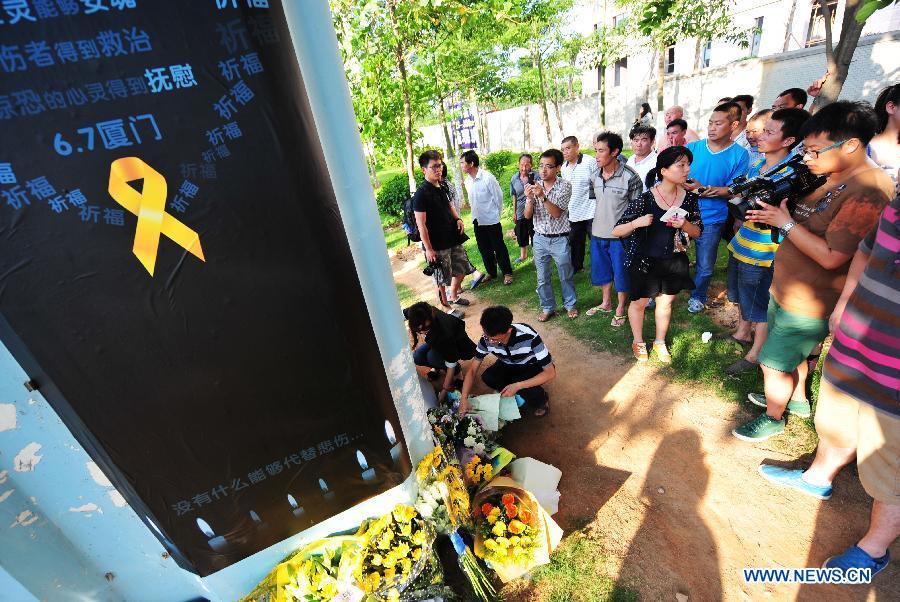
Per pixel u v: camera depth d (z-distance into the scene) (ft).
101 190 3.43
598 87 57.93
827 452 6.68
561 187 12.15
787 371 7.56
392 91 19.45
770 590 6.08
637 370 10.97
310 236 4.09
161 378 4.16
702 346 11.15
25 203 3.30
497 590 6.63
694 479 7.86
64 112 3.17
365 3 16.34
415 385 5.82
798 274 6.79
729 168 11.21
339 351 4.61
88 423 4.18
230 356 4.26
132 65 3.21
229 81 3.45
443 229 14.85
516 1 18.66
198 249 3.81
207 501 4.88
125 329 3.89
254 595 5.38
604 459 8.66
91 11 3.02
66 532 4.95
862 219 5.87
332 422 4.93
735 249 9.51
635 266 9.98
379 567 5.66
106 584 5.46
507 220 26.25
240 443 4.68
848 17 12.14
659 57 30.78
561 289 15.19
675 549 6.79
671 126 14.25
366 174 4.61
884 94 7.74
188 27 3.23
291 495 5.20
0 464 4.31
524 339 8.87
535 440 9.49
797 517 6.91
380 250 4.93
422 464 6.07
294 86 3.69
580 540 7.13
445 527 6.05
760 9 42.57
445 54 20.31
